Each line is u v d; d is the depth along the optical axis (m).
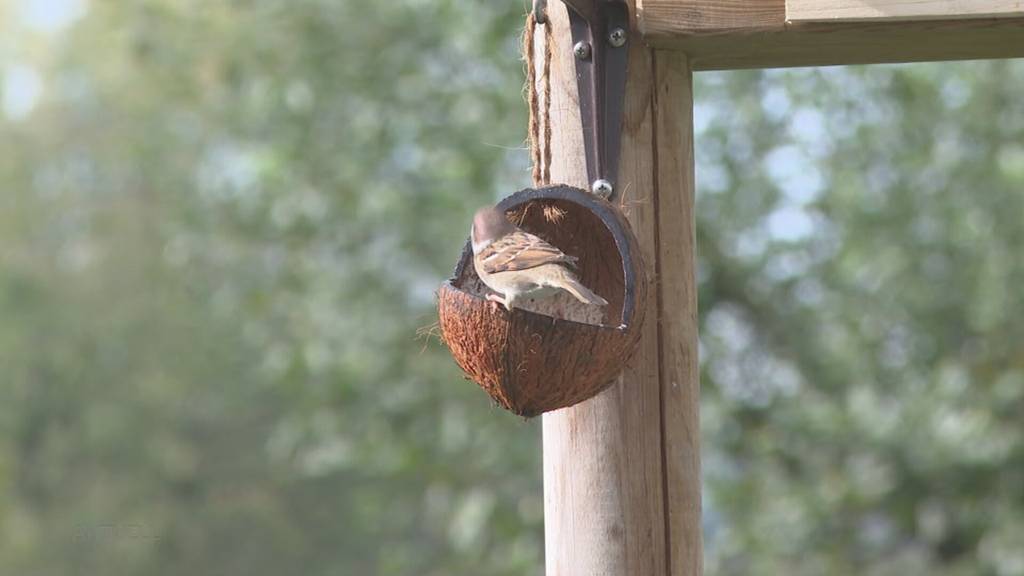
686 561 7.82
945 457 21.58
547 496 7.95
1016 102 22.73
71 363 59.09
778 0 7.89
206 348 54.84
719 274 23.53
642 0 7.88
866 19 7.75
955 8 7.69
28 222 62.00
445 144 23.59
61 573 55.88
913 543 23.67
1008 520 21.83
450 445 23.12
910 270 22.64
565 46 7.99
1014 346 21.97
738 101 22.97
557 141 8.01
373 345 23.98
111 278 59.66
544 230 8.30
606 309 8.16
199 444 57.19
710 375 23.02
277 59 24.42
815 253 23.52
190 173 28.02
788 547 22.30
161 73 26.59
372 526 26.78
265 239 25.06
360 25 24.05
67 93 62.94
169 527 55.47
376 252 24.23
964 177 22.45
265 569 54.16
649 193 7.95
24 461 59.19
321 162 24.19
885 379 22.95
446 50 23.84
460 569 24.55
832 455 22.88
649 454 7.79
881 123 22.98
